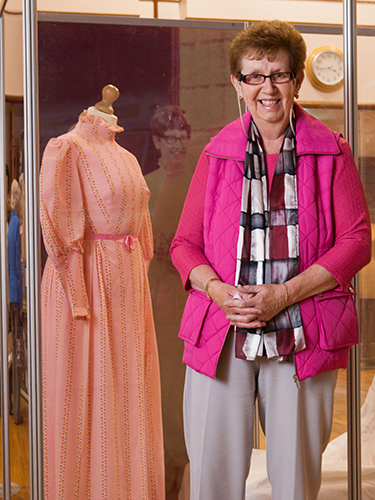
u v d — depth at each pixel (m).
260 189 1.40
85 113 1.92
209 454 1.41
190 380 1.53
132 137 2.24
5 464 1.66
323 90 2.35
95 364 1.82
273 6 2.38
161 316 2.23
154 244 2.25
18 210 1.56
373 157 1.66
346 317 1.38
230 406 1.40
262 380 1.40
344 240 1.36
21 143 1.52
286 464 1.37
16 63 1.55
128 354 1.87
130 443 1.86
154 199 2.26
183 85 2.28
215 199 1.45
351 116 1.63
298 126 1.41
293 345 1.33
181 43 2.27
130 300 1.89
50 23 2.17
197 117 2.29
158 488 1.99
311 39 2.34
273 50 1.32
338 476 1.96
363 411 1.64
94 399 1.82
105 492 1.79
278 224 1.37
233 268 1.39
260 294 1.28
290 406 1.37
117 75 2.22
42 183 1.76
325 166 1.39
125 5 2.27
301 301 1.35
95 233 1.87
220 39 2.31
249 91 1.36
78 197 1.82
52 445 1.82
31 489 1.45
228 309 1.30
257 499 1.94
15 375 1.61
